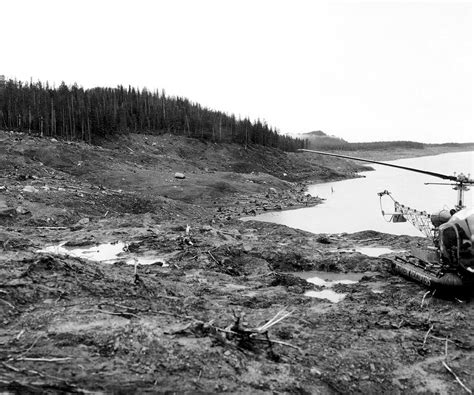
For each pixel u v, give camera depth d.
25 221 23.12
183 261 15.25
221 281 13.02
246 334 7.70
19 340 6.77
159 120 94.25
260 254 16.50
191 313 8.96
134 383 5.90
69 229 21.80
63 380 5.67
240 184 57.84
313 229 30.61
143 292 9.84
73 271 10.10
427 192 53.97
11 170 40.19
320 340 8.45
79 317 7.67
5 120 68.88
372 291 12.58
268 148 102.75
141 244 17.88
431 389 7.38
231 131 103.69
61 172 45.66
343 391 7.00
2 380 5.45
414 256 14.04
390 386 7.34
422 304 11.06
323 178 88.88
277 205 45.84
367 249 19.83
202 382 6.22
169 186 48.78
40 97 74.81
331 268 15.83
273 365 7.06
